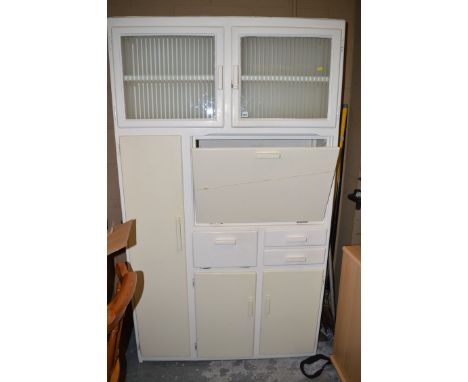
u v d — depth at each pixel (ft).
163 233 5.55
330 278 7.09
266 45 5.18
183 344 6.19
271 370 6.22
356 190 6.26
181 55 5.09
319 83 5.35
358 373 4.97
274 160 4.99
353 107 6.84
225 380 6.00
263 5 6.53
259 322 6.13
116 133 5.09
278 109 5.41
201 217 5.57
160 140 5.14
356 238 6.63
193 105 5.23
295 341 6.31
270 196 5.36
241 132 5.15
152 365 6.33
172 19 4.72
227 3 6.48
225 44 4.82
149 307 5.93
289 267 5.89
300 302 6.07
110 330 2.94
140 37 4.99
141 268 5.71
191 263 5.73
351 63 6.92
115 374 3.69
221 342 6.22
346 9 6.70
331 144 5.29
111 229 5.08
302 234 5.69
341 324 5.57
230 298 5.95
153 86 5.16
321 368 6.23
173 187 5.35
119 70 4.86
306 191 5.35
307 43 5.20
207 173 5.03
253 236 5.62
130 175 5.27
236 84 4.94
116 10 6.40
